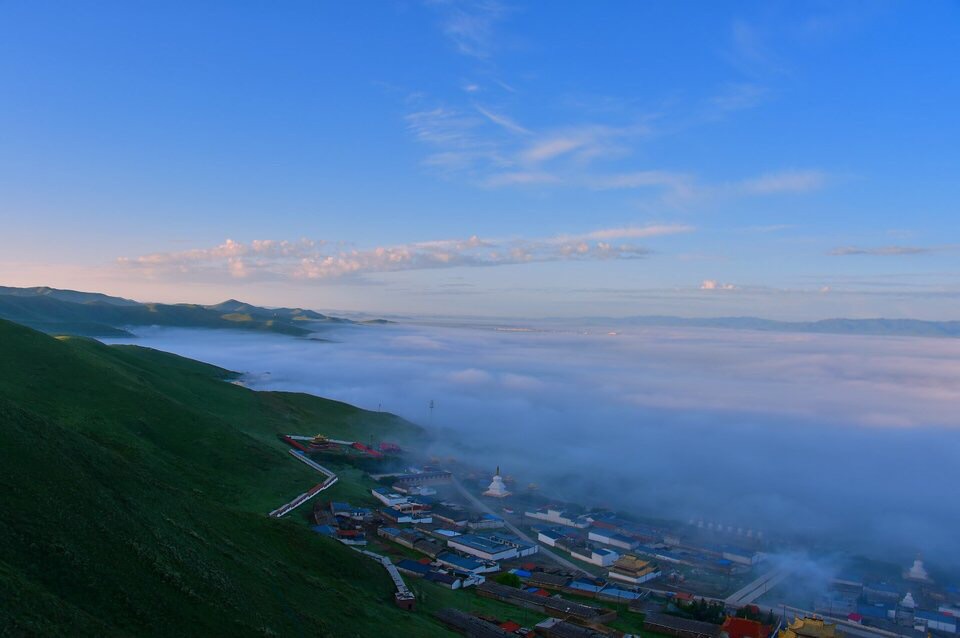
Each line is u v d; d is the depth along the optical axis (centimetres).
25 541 4244
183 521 6219
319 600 6209
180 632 4272
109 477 6069
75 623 3672
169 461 11081
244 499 10850
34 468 5250
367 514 12506
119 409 12325
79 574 4231
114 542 4841
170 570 4875
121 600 4238
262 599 5384
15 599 3525
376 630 6134
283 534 7788
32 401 11106
